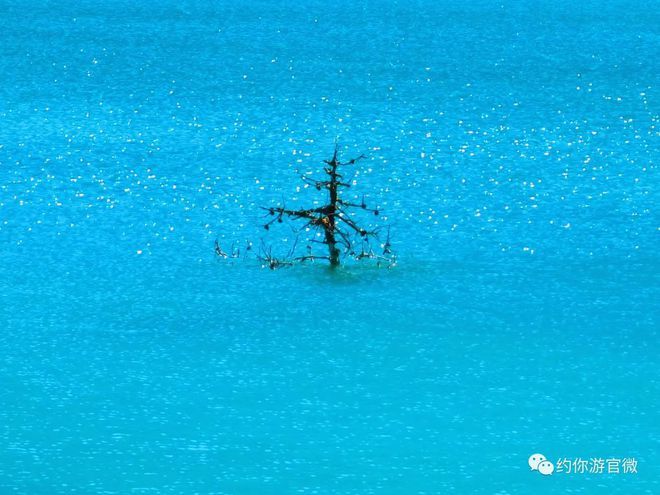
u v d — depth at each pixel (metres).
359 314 140.12
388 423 112.81
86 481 101.69
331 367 125.19
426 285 150.62
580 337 133.50
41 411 114.56
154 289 149.12
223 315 140.00
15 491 99.50
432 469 104.50
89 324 136.75
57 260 161.50
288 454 106.69
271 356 127.81
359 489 101.12
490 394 119.25
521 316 139.88
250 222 184.38
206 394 118.75
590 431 111.31
